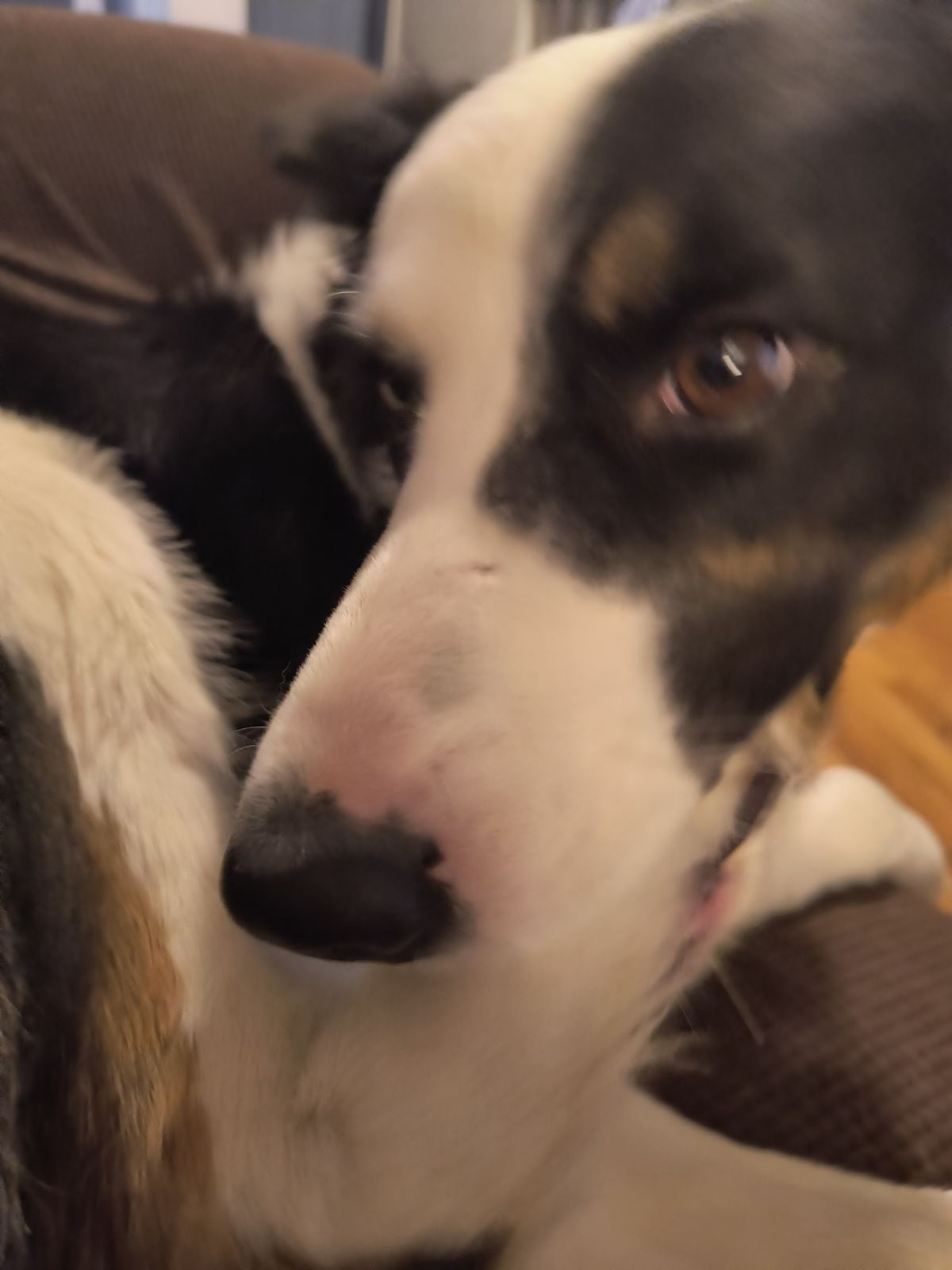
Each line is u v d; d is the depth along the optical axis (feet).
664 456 0.77
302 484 0.92
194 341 0.96
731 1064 0.90
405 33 3.01
